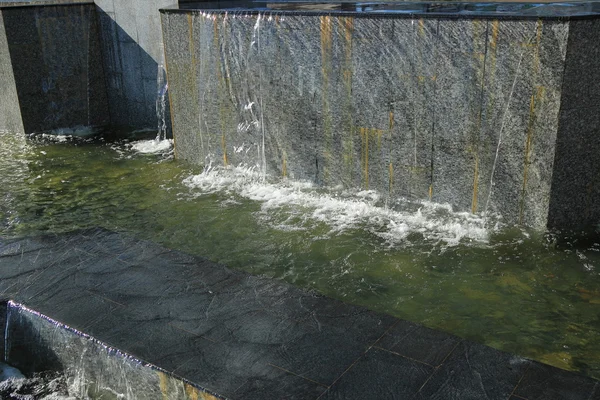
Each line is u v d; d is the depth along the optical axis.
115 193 6.89
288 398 3.21
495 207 5.54
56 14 8.97
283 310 4.06
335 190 6.48
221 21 6.80
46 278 4.59
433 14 5.34
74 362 3.96
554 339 4.05
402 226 5.66
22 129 9.18
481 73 5.23
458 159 5.60
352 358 3.52
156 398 3.57
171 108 7.75
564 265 4.91
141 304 4.17
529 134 5.14
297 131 6.59
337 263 5.11
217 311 4.07
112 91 9.63
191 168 7.61
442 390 3.24
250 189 6.79
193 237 5.71
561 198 5.28
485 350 3.58
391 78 5.73
